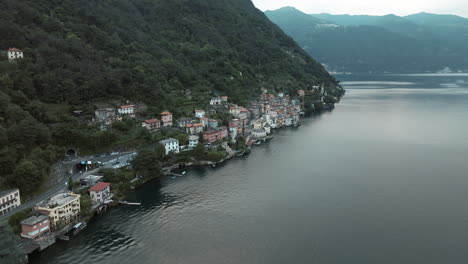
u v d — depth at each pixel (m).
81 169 157.62
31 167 128.25
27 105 168.25
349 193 148.38
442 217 125.62
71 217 119.81
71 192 129.25
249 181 163.75
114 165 162.00
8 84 171.25
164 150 182.12
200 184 160.00
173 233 116.94
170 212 131.75
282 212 131.25
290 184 159.50
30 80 184.00
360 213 129.75
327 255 104.06
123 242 111.31
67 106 190.62
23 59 194.50
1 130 137.38
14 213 114.31
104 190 137.00
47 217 110.69
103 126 186.00
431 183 158.75
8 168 129.38
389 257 102.56
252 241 112.00
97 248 107.75
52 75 194.62
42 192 132.62
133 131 193.00
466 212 129.25
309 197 144.75
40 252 105.25
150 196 146.38
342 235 114.75
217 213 131.12
